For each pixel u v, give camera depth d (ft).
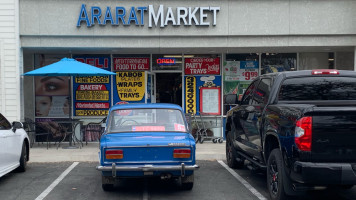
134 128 22.86
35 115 42.88
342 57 43.27
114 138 21.33
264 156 21.13
